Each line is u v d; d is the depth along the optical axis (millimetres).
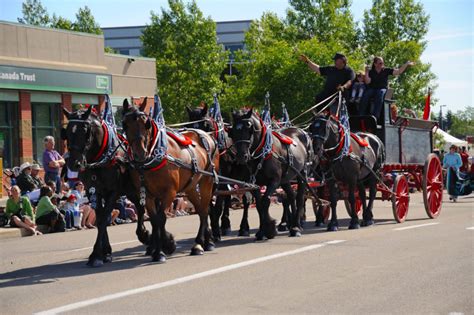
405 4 44094
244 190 12047
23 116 26953
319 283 8156
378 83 15953
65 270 9766
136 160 9625
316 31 44906
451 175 22719
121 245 12672
